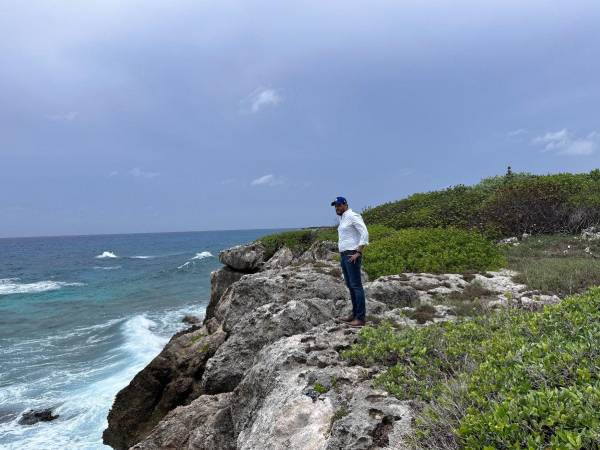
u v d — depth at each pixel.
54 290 39.66
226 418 6.87
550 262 13.23
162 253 98.75
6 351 20.02
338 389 5.35
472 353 5.29
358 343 6.74
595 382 3.56
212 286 21.30
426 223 21.11
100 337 21.66
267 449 5.02
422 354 5.75
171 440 7.91
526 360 4.29
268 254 22.84
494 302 9.25
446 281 11.46
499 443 3.21
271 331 8.26
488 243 15.42
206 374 8.64
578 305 5.75
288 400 5.45
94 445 11.37
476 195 23.48
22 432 12.18
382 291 10.01
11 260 87.00
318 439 4.64
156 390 11.09
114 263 72.00
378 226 21.03
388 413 4.56
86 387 14.95
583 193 19.14
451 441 3.78
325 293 10.16
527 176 25.39
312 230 25.84
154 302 31.56
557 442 2.87
